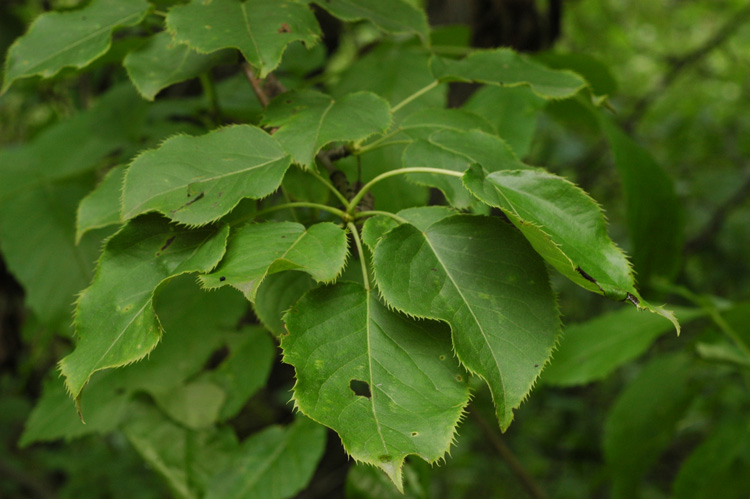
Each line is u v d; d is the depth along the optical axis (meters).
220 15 0.73
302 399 0.66
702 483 1.19
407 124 0.76
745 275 3.50
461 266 0.68
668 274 1.17
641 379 1.27
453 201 0.72
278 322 0.75
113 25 0.77
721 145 3.64
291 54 1.11
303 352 0.67
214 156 0.70
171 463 0.93
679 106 3.85
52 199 1.00
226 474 0.94
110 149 1.04
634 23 3.70
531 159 2.76
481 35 1.48
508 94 0.96
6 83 0.76
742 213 3.52
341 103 0.73
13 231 0.96
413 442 0.65
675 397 1.23
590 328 1.23
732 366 1.13
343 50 1.78
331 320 0.68
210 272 0.67
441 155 0.73
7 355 1.53
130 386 0.91
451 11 1.49
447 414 0.66
